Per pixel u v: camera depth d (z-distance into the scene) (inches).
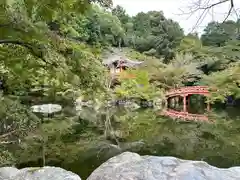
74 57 135.3
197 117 668.7
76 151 315.9
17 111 166.1
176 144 376.5
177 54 1034.7
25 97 487.5
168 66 979.9
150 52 1267.2
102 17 1182.9
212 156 320.5
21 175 87.2
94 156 301.7
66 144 345.1
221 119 636.7
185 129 497.0
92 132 441.4
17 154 273.6
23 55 135.9
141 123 554.6
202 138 419.8
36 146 306.0
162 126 523.8
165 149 349.4
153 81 973.8
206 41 1067.9
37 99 603.8
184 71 944.3
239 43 853.2
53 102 664.4
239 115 714.2
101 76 150.9
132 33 1480.1
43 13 119.3
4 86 180.9
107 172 80.7
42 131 379.2
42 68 142.9
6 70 157.9
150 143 381.1
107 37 1264.8
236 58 885.8
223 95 780.0
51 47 128.5
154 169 78.1
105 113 683.4
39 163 260.4
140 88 849.5
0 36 119.6
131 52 1203.2
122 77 866.8
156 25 1501.0
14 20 114.8
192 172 75.4
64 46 133.0
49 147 315.9
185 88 879.7
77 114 638.5
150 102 876.0
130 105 836.0
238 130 491.8
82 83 140.4
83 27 965.2
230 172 78.2
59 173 86.4
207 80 855.7
